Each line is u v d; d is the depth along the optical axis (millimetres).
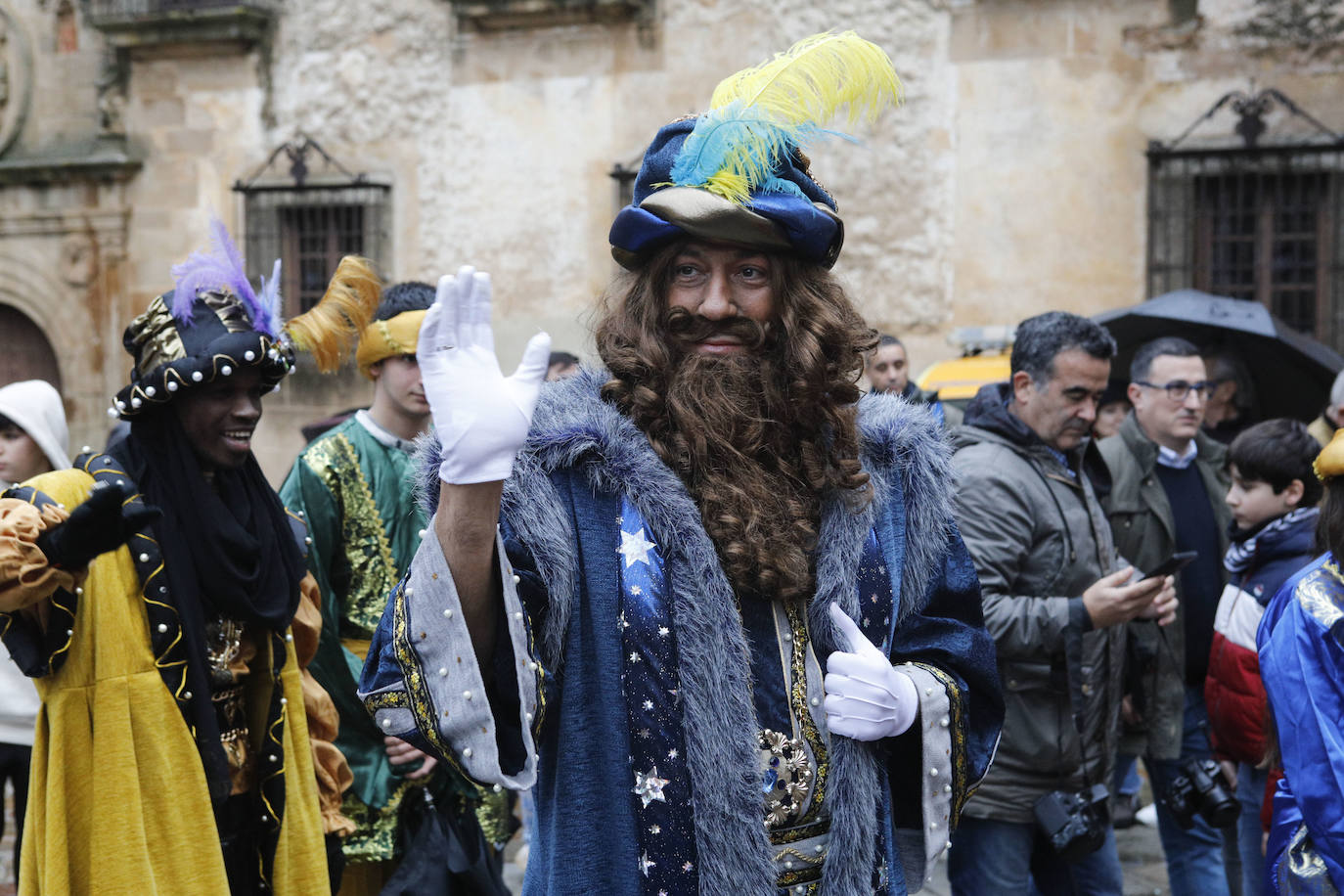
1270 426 3725
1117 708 3375
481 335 1517
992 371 7426
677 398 1696
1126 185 9531
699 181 1712
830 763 1674
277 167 11680
